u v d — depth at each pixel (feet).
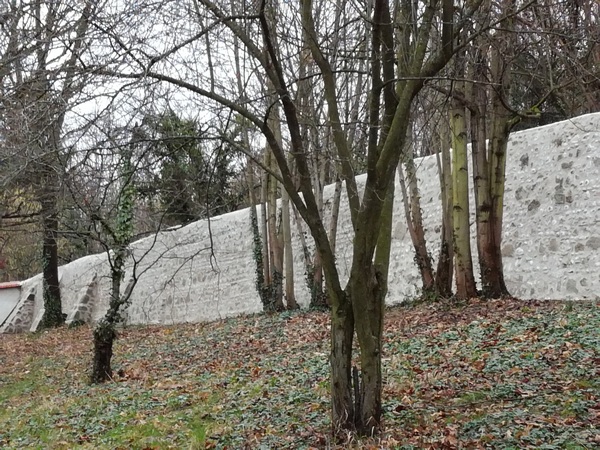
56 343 58.23
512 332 28.32
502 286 37.19
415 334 32.09
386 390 23.12
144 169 19.69
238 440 19.94
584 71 29.86
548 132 36.50
